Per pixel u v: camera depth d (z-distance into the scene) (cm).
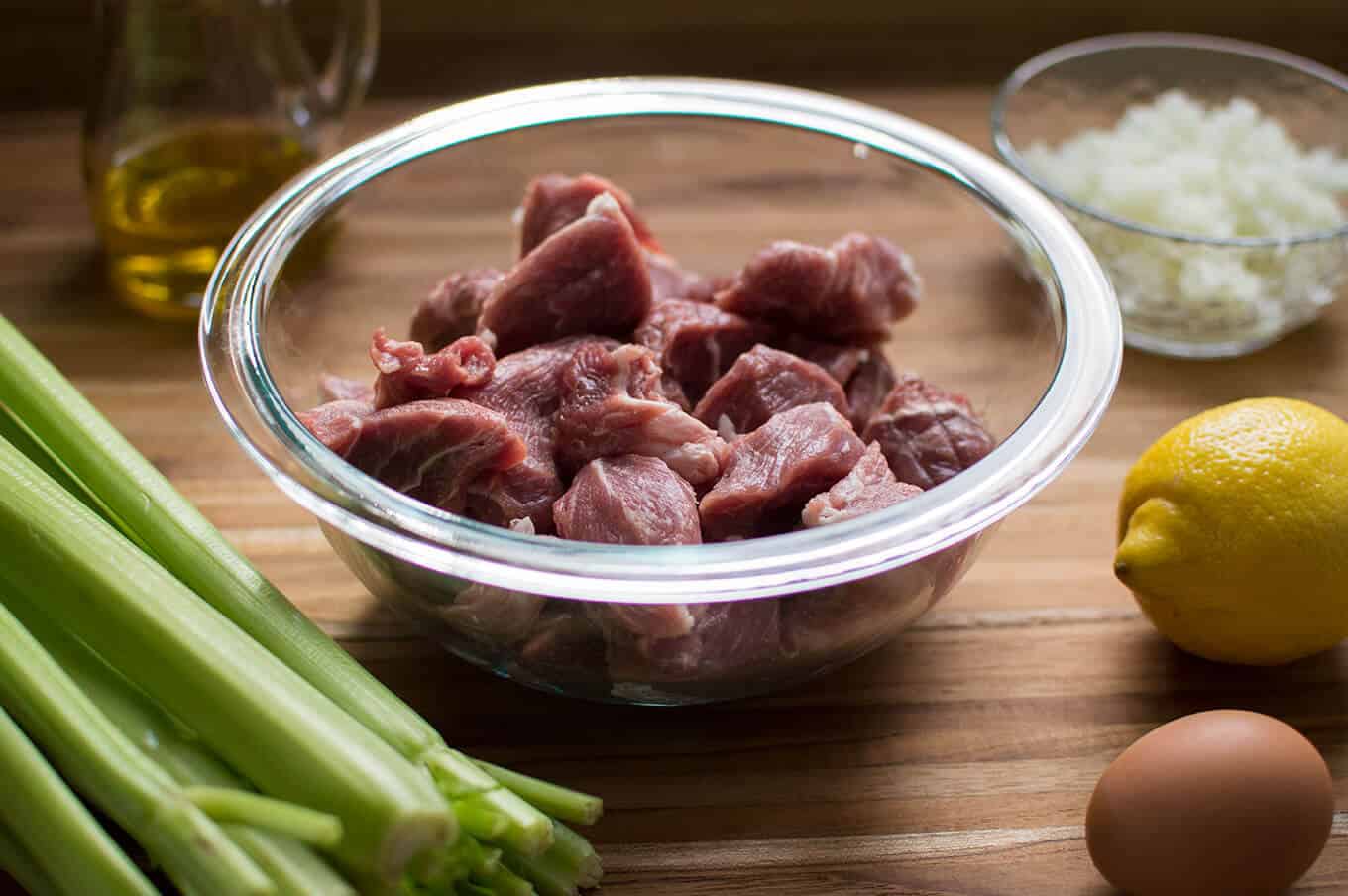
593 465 56
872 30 87
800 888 52
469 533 49
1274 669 58
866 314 62
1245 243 67
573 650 53
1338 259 69
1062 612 60
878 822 54
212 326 54
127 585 50
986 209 62
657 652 52
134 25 68
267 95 71
